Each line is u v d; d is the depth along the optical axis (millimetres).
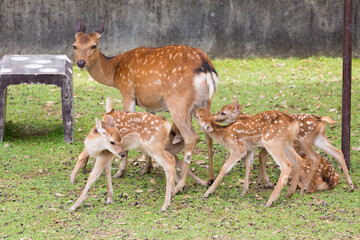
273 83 18469
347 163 11680
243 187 10773
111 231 8734
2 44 19875
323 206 9695
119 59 12102
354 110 15742
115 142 9312
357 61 20875
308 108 15953
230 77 19062
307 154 10492
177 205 9852
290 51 21109
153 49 11477
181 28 20625
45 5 19750
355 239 8352
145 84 11242
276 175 11508
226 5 20547
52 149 12742
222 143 10469
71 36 20125
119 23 20312
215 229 8789
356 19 20969
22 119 14727
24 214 9320
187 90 10609
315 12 20859
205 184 10938
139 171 11727
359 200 9961
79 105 16156
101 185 10820
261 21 20766
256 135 10086
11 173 11289
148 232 8688
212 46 20859
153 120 9828
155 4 20297
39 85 17891
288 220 9109
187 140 10680
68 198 10086
